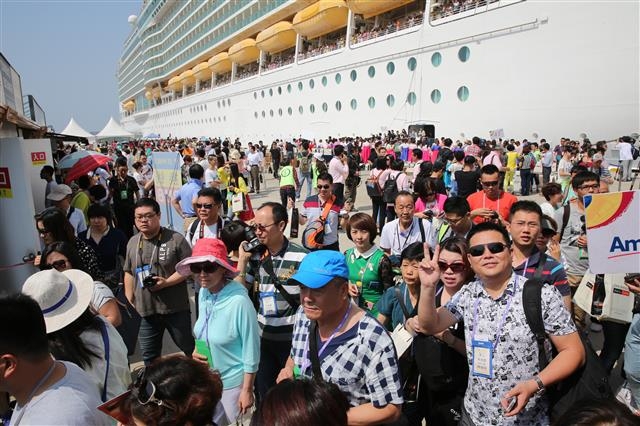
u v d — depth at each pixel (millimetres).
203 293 3086
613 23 16438
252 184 17812
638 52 16016
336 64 30344
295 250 3340
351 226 3797
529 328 2121
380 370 2027
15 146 4695
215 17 49312
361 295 3861
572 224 4277
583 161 12539
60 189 6195
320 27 32969
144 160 15039
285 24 36812
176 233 4066
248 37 44312
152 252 3959
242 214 6703
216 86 53094
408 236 4547
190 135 58812
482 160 14023
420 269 2389
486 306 2258
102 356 2434
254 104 41312
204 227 5148
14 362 1691
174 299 3980
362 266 3830
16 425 1712
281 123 37406
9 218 4770
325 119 32000
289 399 1523
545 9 18250
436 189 5340
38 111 16312
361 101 28578
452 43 22156
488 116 20938
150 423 1571
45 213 4059
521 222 2982
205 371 1718
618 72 16562
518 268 3084
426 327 2412
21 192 4777
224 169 10453
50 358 1831
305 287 2055
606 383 2135
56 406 1706
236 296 2939
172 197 7660
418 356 2674
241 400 2893
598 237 2547
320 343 2164
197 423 1612
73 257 3420
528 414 2154
